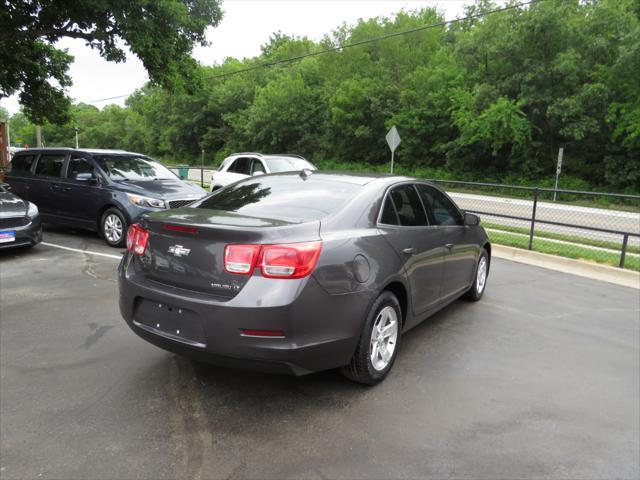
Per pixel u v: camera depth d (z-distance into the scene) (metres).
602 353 4.39
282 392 3.46
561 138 29.72
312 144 47.12
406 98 37.25
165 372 3.71
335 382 3.65
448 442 2.90
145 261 3.45
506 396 3.51
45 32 13.59
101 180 8.62
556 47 28.38
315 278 3.02
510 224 12.99
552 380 3.80
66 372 3.68
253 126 50.84
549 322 5.22
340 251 3.21
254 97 57.97
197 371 3.75
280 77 50.25
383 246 3.62
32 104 17.81
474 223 5.13
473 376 3.83
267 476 2.54
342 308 3.18
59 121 18.69
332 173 4.37
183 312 3.14
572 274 7.78
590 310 5.73
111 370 3.73
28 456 2.65
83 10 12.74
